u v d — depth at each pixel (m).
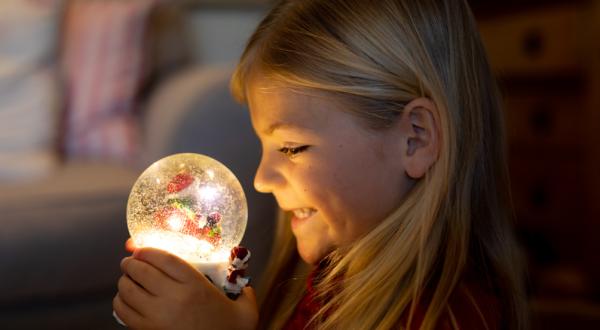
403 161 0.75
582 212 1.82
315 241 0.79
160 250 0.73
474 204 0.80
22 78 1.37
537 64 1.93
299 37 0.76
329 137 0.75
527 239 1.96
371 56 0.75
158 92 1.40
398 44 0.76
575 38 1.78
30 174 1.24
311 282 0.81
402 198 0.77
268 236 1.20
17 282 1.08
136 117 1.44
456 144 0.76
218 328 0.73
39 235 1.09
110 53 1.44
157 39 1.51
